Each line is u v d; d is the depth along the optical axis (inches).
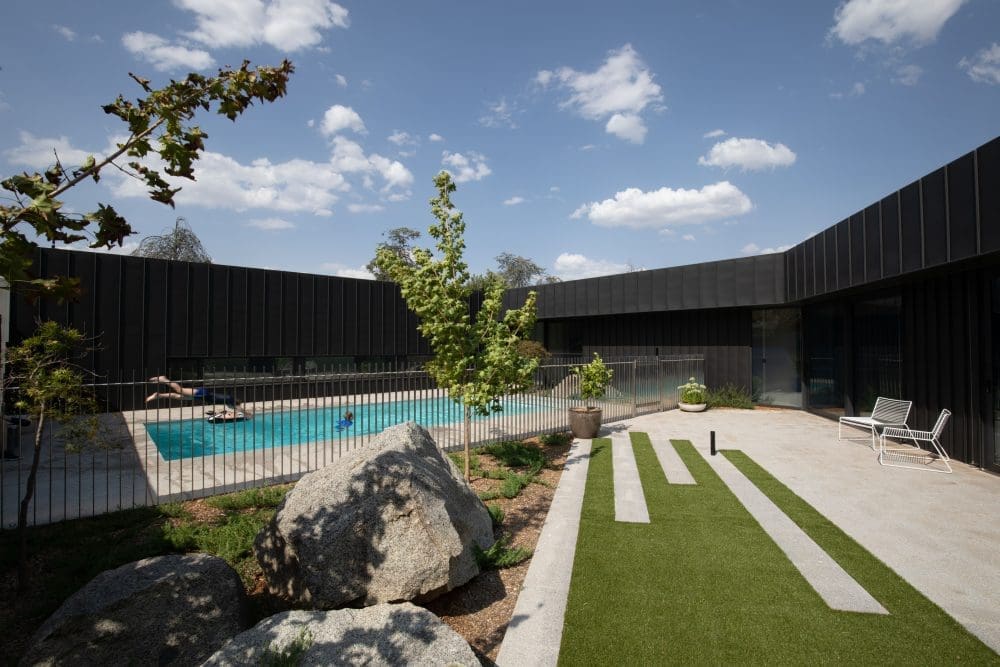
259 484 294.2
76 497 264.5
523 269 2384.4
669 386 664.4
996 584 180.1
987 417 337.4
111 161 88.0
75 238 88.5
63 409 187.2
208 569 145.1
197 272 608.1
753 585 179.3
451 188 311.7
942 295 381.1
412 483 168.6
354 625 117.4
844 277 455.2
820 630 151.2
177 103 92.0
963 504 266.7
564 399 584.4
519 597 172.7
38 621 156.9
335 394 715.4
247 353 644.1
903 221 362.3
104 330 544.4
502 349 314.7
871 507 262.5
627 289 772.0
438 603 170.6
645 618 158.4
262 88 99.5
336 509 160.4
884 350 468.8
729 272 658.2
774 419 570.9
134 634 129.5
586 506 267.0
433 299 298.4
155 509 246.8
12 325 490.6
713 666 134.5
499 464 356.8
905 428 377.1
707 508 262.4
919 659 137.3
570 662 136.9
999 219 272.7
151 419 535.8
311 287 704.4
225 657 106.2
